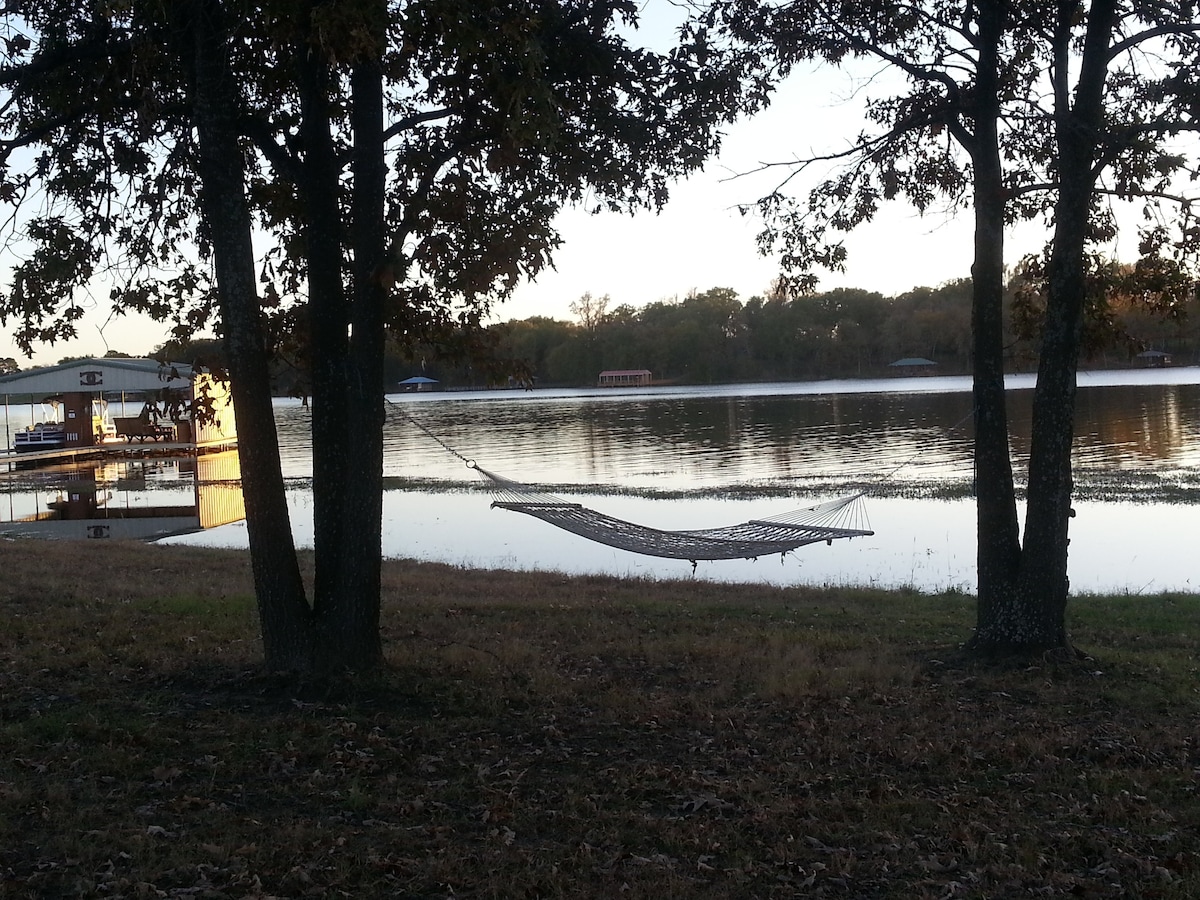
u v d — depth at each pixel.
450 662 9.73
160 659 9.55
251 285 8.45
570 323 152.50
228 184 8.22
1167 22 9.53
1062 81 10.20
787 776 7.04
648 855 5.74
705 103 9.46
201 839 5.64
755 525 11.26
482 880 5.30
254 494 8.63
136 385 45.59
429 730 7.70
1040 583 10.32
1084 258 11.04
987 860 5.78
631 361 140.75
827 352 132.12
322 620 8.84
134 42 8.03
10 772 6.43
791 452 41.34
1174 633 12.66
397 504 30.44
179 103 8.66
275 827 5.85
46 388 45.16
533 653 10.59
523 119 7.56
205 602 12.91
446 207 8.93
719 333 139.25
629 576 18.08
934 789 6.91
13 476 42.38
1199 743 7.85
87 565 16.86
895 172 11.90
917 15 10.73
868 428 51.59
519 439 54.00
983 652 10.50
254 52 8.88
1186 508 24.69
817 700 9.05
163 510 31.97
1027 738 7.87
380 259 8.45
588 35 8.86
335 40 7.01
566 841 5.89
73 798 6.10
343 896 5.05
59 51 8.47
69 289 9.59
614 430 57.44
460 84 8.62
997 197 10.31
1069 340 10.06
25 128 9.32
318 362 8.72
